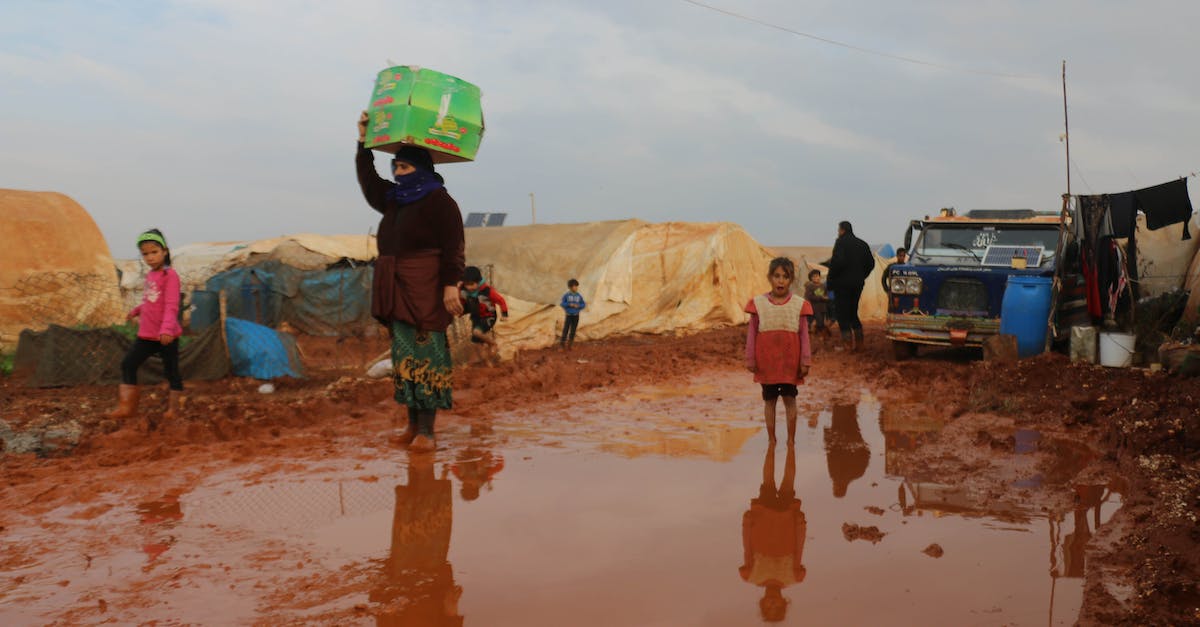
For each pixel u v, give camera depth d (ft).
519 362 39.14
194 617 9.46
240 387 31.27
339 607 9.74
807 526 12.94
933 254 39.91
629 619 9.34
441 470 16.92
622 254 65.62
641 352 46.93
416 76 18.69
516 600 9.94
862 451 18.65
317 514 13.74
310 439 20.21
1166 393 23.15
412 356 19.06
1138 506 13.73
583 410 24.93
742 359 40.24
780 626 9.11
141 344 23.35
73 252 45.68
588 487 15.47
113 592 10.25
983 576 10.67
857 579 10.58
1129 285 32.94
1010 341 32.24
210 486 15.64
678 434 20.89
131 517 13.61
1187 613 9.39
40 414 25.03
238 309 57.72
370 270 57.72
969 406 24.73
